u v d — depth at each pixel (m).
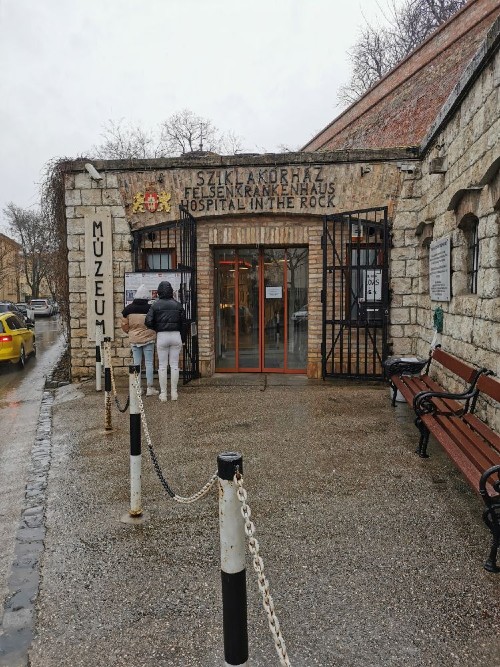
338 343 10.41
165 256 10.88
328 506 4.46
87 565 3.64
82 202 10.52
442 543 3.81
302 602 3.16
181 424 7.15
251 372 11.13
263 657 2.71
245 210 10.21
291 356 11.02
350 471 5.25
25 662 2.72
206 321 10.59
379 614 3.03
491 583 3.31
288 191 10.10
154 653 2.77
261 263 10.98
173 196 10.35
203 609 3.12
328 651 2.75
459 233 7.01
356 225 10.12
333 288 9.80
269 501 4.58
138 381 4.28
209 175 10.24
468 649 2.74
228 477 2.18
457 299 7.03
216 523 4.21
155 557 3.71
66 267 10.78
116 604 3.19
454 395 5.37
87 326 10.68
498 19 5.20
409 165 9.75
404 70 13.77
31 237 59.62
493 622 2.94
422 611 3.05
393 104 14.07
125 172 10.41
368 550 3.73
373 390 9.12
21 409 9.10
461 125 6.83
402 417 7.29
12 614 3.12
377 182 9.91
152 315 8.37
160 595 3.27
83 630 2.96
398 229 9.91
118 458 5.87
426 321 9.12
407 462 5.49
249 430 6.79
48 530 4.18
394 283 9.98
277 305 11.02
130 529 4.14
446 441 4.62
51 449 6.36
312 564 3.57
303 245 10.63
